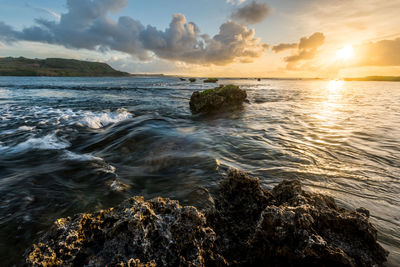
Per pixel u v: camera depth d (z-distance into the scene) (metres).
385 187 4.53
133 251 2.15
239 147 7.42
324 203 2.86
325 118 13.18
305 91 40.03
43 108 15.88
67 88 37.25
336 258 2.08
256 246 2.42
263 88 49.41
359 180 4.85
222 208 3.25
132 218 2.29
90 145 7.82
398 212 3.63
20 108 15.51
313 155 6.59
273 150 7.07
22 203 3.95
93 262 2.10
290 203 3.02
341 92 38.03
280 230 2.32
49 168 5.62
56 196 4.24
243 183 3.32
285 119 12.97
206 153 6.77
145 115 13.91
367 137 8.73
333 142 8.04
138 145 7.67
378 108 17.58
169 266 2.15
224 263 2.39
